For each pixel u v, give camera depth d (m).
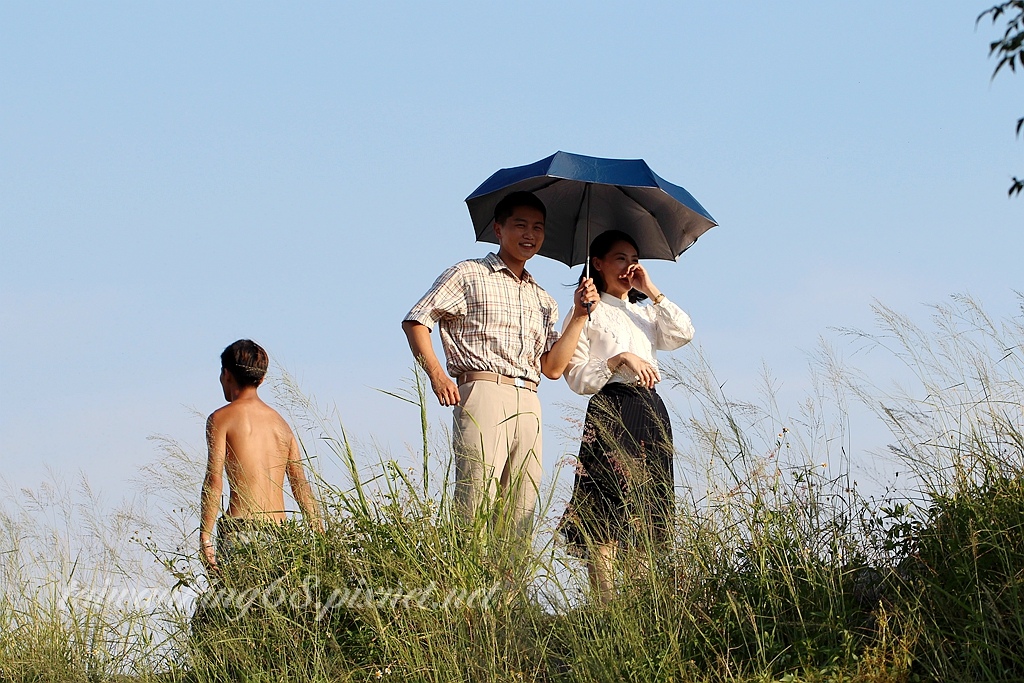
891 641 11.37
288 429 14.16
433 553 12.65
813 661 11.39
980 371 12.89
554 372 14.48
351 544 12.95
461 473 13.47
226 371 14.29
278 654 12.43
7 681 13.32
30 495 13.73
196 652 12.60
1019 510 11.94
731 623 11.95
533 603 12.55
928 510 12.54
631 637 11.80
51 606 13.87
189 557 13.20
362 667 12.13
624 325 14.89
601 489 13.61
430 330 13.91
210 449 13.60
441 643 12.16
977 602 11.49
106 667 13.45
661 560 12.61
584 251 16.58
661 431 13.98
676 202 15.89
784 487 12.88
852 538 12.56
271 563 12.89
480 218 16.12
